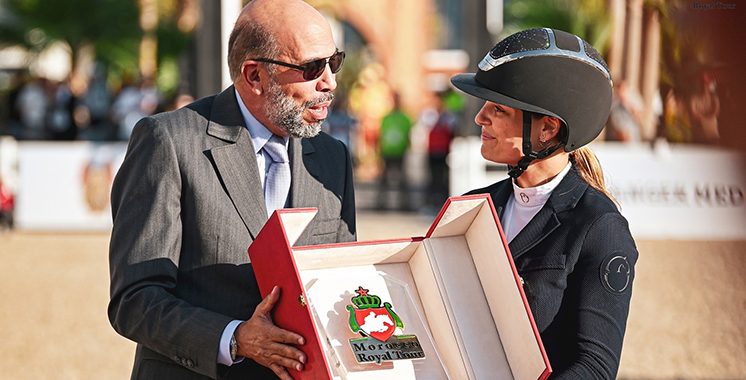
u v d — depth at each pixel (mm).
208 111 4945
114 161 20438
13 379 10281
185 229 4734
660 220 18781
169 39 35625
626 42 19453
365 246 4340
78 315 13234
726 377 10336
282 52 4730
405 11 50062
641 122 19562
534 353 4145
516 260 4445
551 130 4434
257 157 4934
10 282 15219
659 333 12164
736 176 18625
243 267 4715
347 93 35688
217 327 4383
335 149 5273
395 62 50125
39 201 20500
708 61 17953
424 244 4398
